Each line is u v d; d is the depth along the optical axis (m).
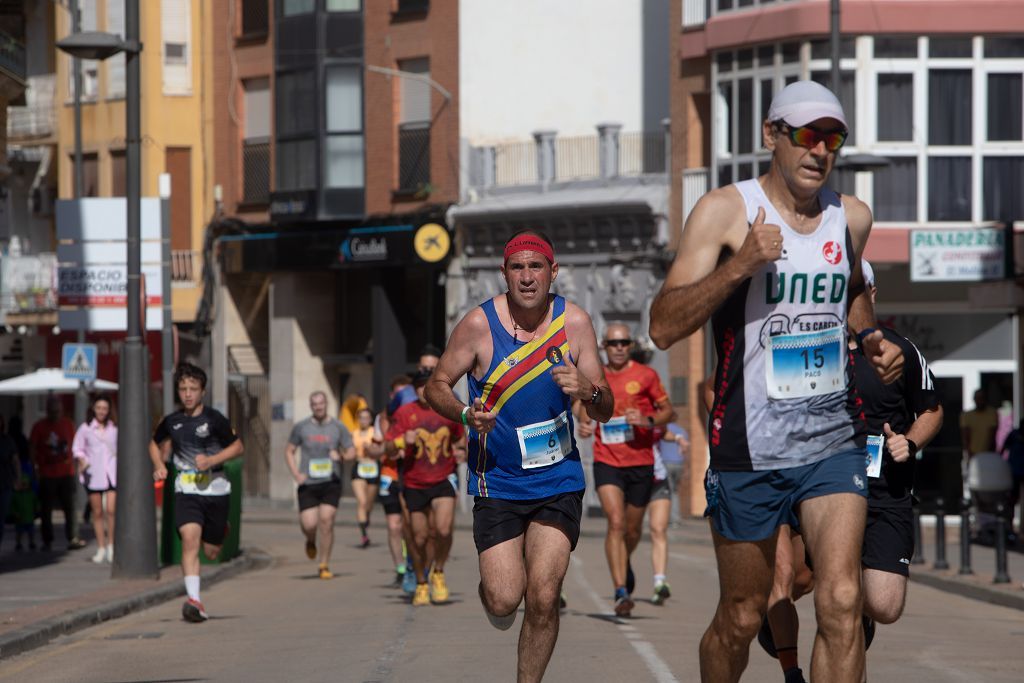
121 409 34.34
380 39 74.38
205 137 79.62
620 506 25.08
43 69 85.56
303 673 18.81
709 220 11.31
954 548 44.44
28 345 87.38
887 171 58.34
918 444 14.73
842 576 11.00
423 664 19.30
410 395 27.97
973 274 49.25
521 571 13.71
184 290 79.44
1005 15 57.78
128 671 19.84
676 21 64.44
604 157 67.75
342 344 78.38
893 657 20.72
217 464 26.50
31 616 25.59
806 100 11.11
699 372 63.62
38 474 45.72
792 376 11.28
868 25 57.97
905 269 59.00
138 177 35.16
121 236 42.00
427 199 72.50
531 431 13.70
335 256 74.62
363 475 49.06
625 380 25.31
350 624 24.84
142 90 78.88
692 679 17.81
